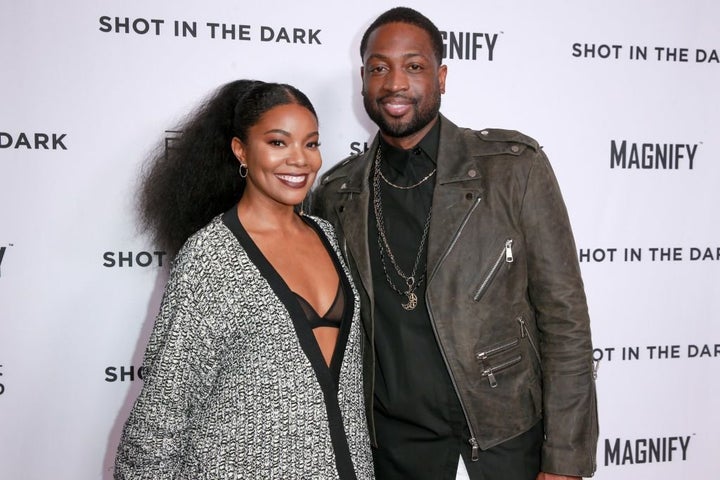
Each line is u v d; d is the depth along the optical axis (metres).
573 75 1.93
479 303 1.30
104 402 1.76
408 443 1.36
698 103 2.01
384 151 1.42
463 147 1.38
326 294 1.19
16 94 1.65
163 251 1.59
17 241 1.68
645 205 2.00
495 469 1.32
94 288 1.73
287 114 1.13
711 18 1.99
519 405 1.32
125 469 1.07
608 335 2.01
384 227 1.39
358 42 1.81
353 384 1.19
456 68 1.86
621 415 2.04
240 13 1.74
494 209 1.32
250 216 1.19
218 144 1.39
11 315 1.69
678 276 2.04
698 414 2.09
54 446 1.74
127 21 1.69
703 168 2.03
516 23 1.88
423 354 1.32
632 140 1.98
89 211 1.71
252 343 1.08
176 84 1.72
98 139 1.70
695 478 2.10
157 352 1.08
